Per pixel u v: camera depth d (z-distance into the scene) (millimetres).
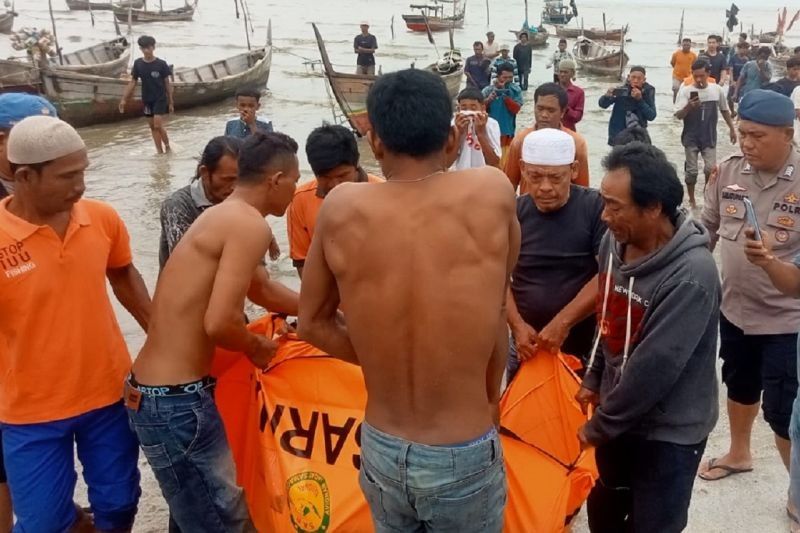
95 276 3283
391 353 2281
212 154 4320
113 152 15070
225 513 3291
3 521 3684
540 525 3049
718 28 70312
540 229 3965
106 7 58250
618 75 28234
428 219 2244
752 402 4234
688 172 10852
